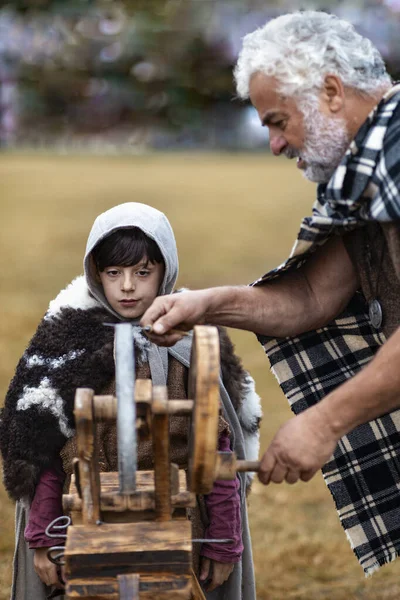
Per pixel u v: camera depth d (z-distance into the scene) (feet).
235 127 88.28
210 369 5.36
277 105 6.54
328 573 11.44
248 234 36.55
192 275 28.76
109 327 7.47
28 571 7.56
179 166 66.74
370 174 6.42
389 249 6.69
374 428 7.84
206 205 45.16
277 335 7.57
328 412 6.18
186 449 7.39
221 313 7.20
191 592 5.99
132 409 5.29
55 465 7.27
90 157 76.13
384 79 6.68
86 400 5.50
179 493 6.04
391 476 7.84
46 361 7.32
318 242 7.12
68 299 7.63
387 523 7.86
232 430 7.73
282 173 60.95
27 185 52.90
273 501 13.62
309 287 7.59
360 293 7.71
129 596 5.41
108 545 5.62
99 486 5.87
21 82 58.39
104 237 7.45
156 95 65.26
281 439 6.19
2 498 13.08
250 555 8.04
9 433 7.23
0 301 25.18
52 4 45.11
